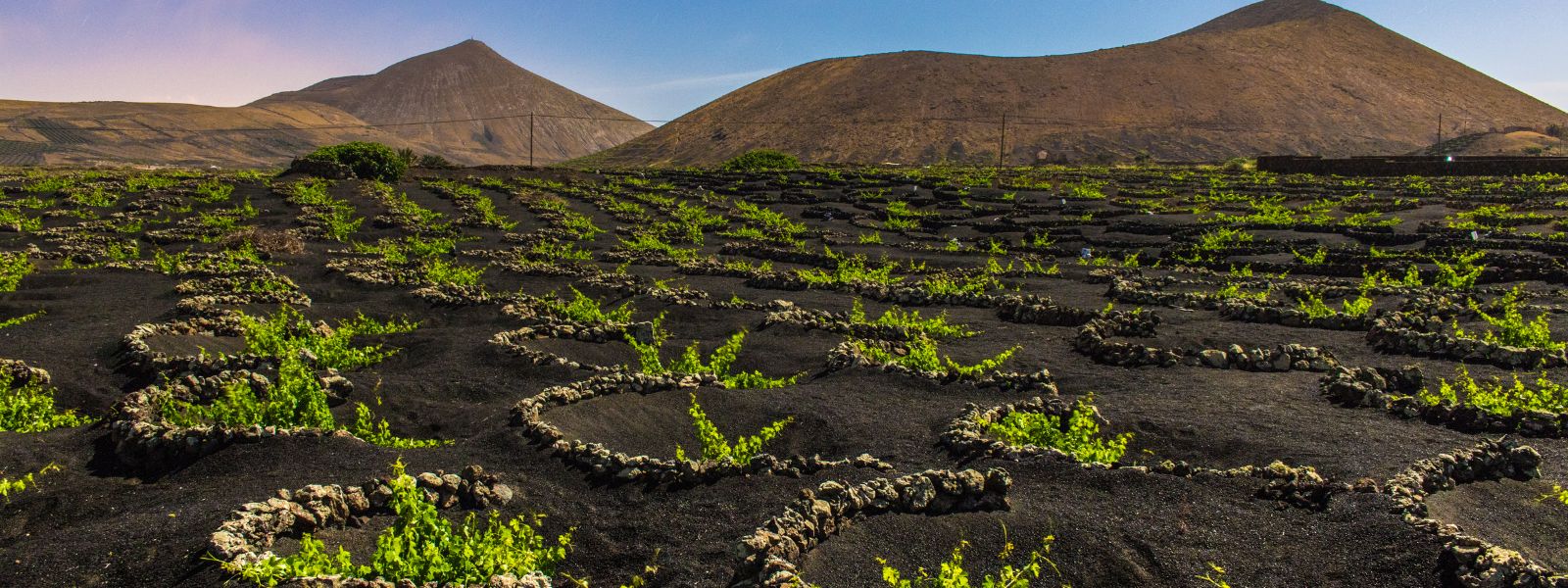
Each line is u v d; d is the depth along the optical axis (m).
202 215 31.17
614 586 6.58
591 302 17.42
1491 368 11.60
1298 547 6.66
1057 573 6.51
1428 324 13.83
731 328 15.67
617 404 10.23
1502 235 26.11
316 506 7.21
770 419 10.05
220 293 17.30
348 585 5.87
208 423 9.61
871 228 34.22
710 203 41.94
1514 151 108.50
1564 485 7.83
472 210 35.69
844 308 18.03
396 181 45.97
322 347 13.38
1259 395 10.66
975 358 13.27
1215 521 7.06
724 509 7.55
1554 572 6.28
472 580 6.26
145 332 13.14
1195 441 9.21
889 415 10.08
